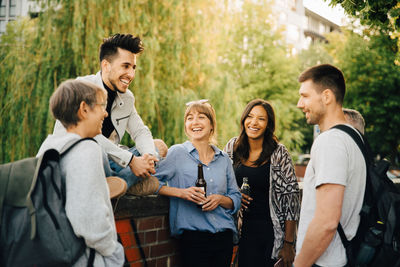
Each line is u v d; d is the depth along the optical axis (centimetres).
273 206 295
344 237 162
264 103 310
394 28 380
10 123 895
